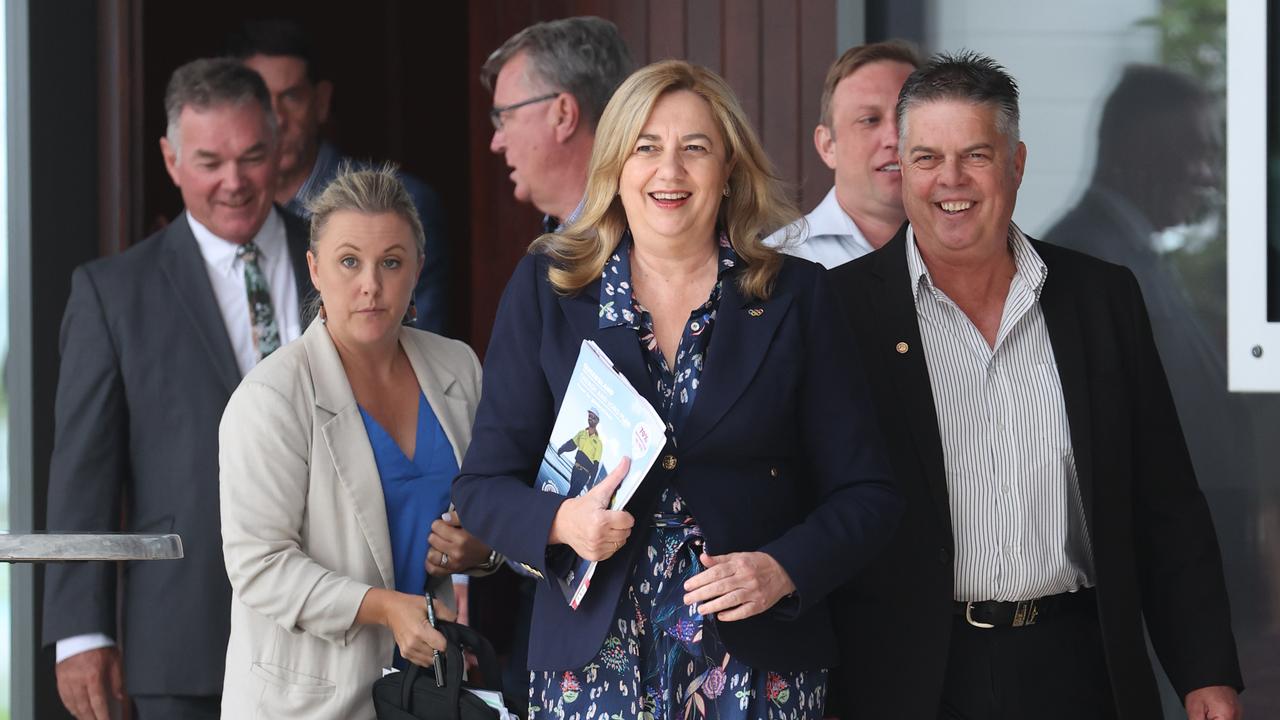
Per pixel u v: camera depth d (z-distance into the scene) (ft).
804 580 28.50
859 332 35.53
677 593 29.09
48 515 49.24
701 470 29.30
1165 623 36.17
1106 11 45.21
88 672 48.96
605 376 28.73
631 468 28.02
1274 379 35.53
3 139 57.72
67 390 50.03
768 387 29.73
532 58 54.90
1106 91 45.24
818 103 52.24
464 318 70.08
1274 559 43.45
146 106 59.36
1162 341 44.60
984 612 34.12
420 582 35.53
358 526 34.71
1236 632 44.01
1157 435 35.78
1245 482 43.80
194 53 61.41
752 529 29.37
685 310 30.58
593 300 30.50
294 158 65.51
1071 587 34.65
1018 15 46.42
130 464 50.67
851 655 34.45
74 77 58.34
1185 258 44.29
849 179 45.78
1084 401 34.60
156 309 51.47
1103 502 34.40
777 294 30.60
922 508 34.12
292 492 34.27
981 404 34.99
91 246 58.80
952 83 34.65
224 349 51.44
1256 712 43.70
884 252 36.17
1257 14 35.19
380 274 35.35
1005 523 34.35
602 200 30.68
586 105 54.85
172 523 49.06
